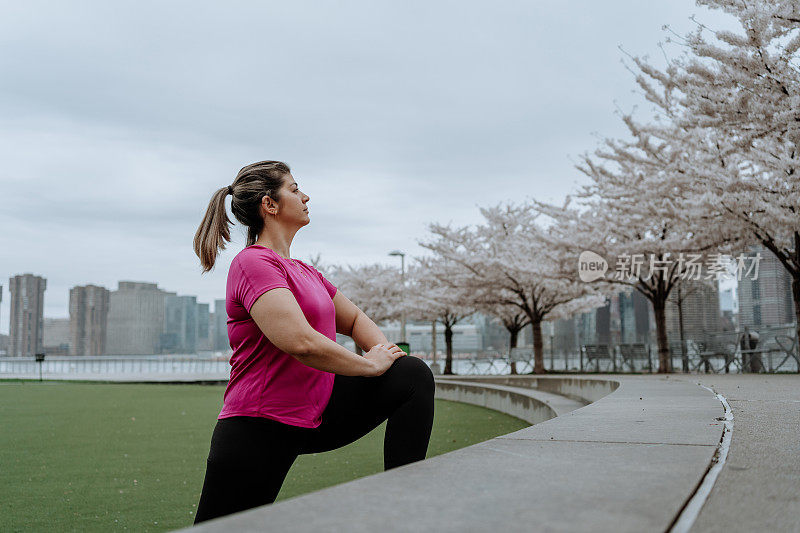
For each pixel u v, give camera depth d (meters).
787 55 11.22
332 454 7.43
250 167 2.30
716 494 1.62
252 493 2.02
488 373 31.45
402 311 31.80
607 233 20.94
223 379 29.25
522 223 29.20
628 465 1.91
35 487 5.65
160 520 4.49
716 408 4.17
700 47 11.79
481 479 1.65
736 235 15.68
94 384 28.41
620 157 19.44
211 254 2.29
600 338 25.44
